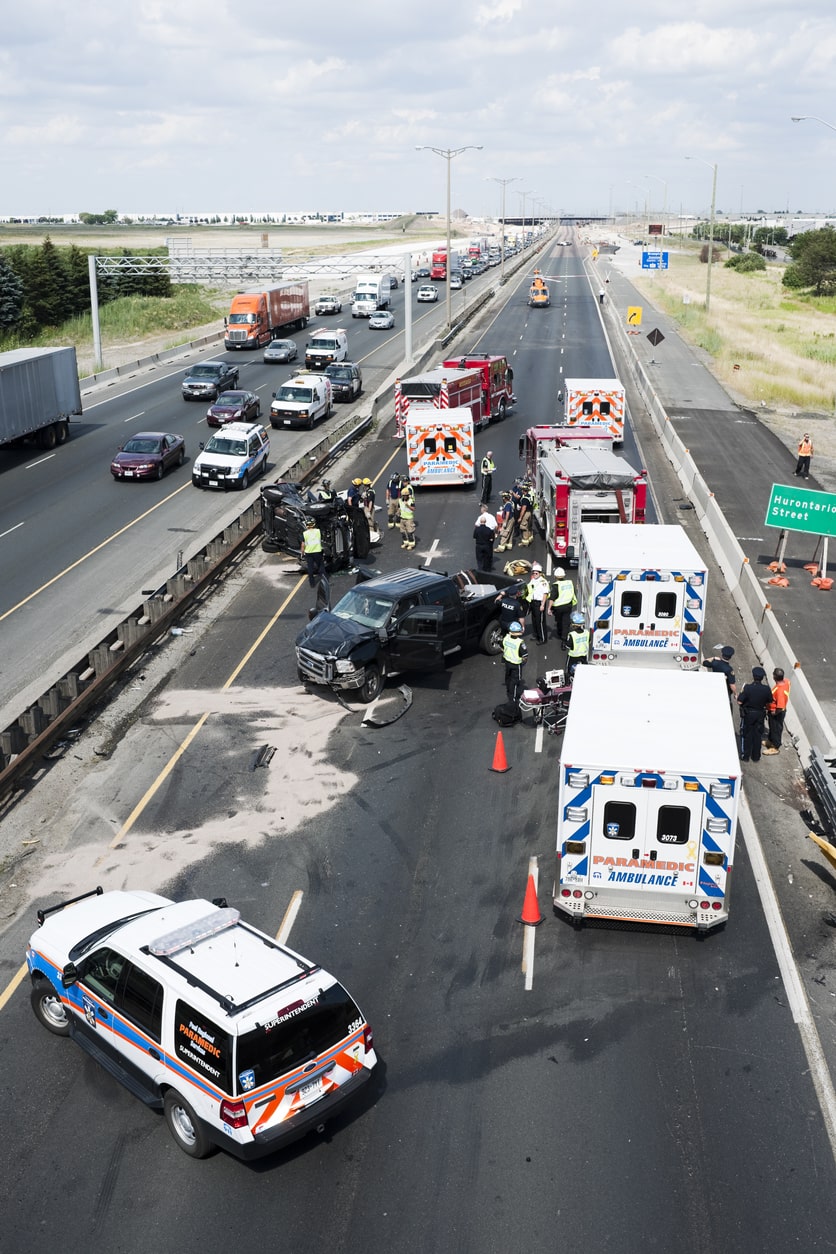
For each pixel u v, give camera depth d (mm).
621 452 45188
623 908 14398
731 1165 10812
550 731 20609
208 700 22031
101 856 16484
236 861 16344
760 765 19406
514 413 52500
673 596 21000
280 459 44219
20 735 19109
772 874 16156
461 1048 12469
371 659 21875
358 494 31984
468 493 39312
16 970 13883
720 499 37781
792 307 105812
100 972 11617
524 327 84562
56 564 30562
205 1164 10820
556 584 25094
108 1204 10305
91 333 88000
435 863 16328
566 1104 11602
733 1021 12984
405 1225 10062
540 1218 10141
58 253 99625
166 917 12078
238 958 11188
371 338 80750
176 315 94938
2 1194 10414
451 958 14125
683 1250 9820
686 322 85688
